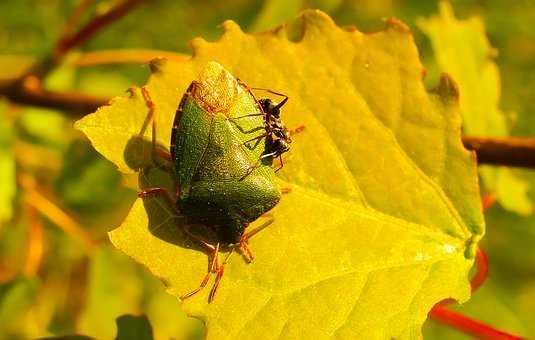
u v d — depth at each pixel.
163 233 0.09
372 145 0.10
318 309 0.09
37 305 0.12
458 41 0.12
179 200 0.09
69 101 0.13
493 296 0.19
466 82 0.12
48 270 0.14
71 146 0.14
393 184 0.10
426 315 0.09
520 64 0.20
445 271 0.10
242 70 0.10
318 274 0.09
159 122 0.10
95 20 0.13
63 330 0.13
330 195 0.10
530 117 0.20
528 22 0.20
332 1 0.14
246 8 0.18
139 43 0.18
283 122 0.10
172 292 0.09
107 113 0.10
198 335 0.15
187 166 0.09
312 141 0.10
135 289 0.14
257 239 0.10
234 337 0.09
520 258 0.19
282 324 0.09
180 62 0.10
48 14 0.15
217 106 0.10
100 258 0.13
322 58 0.10
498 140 0.11
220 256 0.09
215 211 0.09
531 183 0.13
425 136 0.10
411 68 0.10
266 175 0.10
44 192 0.14
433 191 0.10
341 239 0.10
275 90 0.10
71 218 0.13
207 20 0.18
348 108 0.10
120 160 0.09
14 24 0.16
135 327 0.10
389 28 0.10
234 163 0.10
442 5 0.12
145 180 0.10
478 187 0.10
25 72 0.13
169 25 0.18
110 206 0.14
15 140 0.14
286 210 0.10
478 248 0.10
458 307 0.19
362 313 0.09
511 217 0.19
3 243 0.14
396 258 0.10
